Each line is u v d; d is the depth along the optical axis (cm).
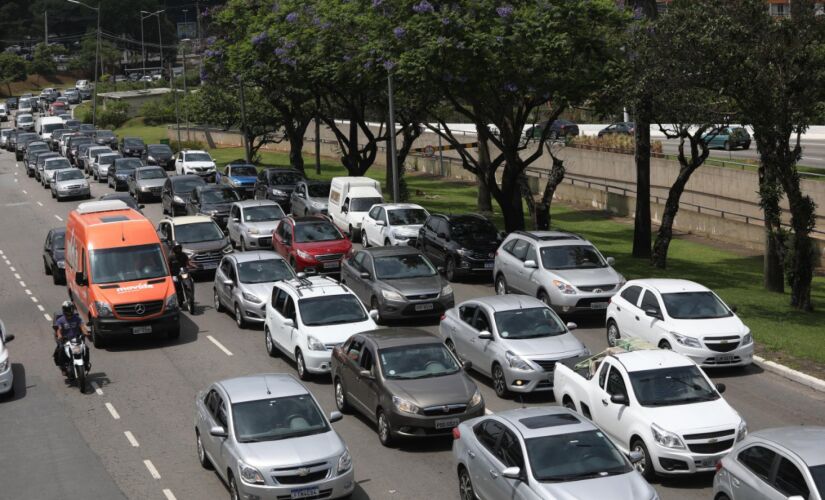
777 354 2142
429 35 3067
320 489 1373
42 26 19512
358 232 3756
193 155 5631
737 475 1235
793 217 2658
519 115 3353
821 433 1226
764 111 2494
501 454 1307
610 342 2252
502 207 3438
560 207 5181
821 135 6278
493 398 1920
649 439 1471
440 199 5244
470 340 2028
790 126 2522
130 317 2397
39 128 9419
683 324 2042
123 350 2420
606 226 4500
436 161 6575
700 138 3109
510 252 2689
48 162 5991
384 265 2609
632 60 2867
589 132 7225
